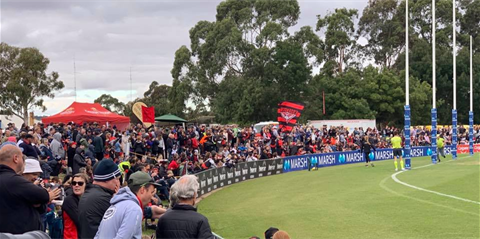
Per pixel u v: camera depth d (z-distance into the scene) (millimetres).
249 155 39844
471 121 53344
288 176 39125
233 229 19266
